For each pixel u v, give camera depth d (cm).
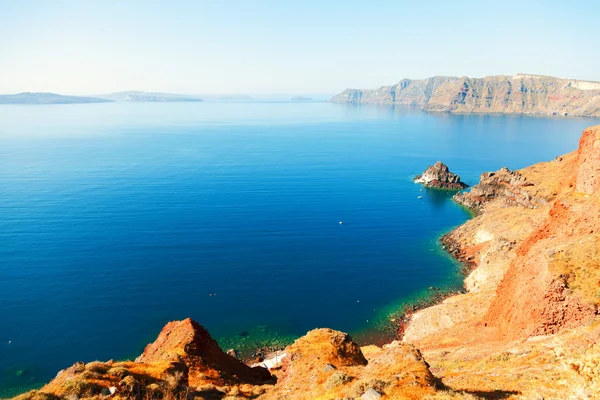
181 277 8544
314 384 2611
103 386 2344
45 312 7075
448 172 18000
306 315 7300
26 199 13950
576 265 4000
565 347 2769
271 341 6506
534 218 9325
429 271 9194
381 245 10744
